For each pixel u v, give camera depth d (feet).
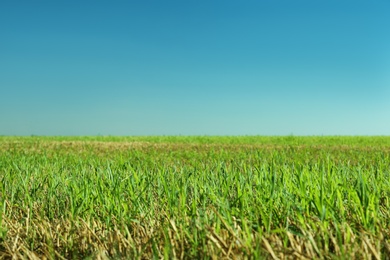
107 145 68.95
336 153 50.49
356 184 13.93
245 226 10.44
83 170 20.02
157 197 16.16
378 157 37.22
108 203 14.19
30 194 16.65
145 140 91.25
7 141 81.56
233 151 53.26
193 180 17.22
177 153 49.21
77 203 14.89
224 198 13.67
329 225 11.78
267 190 13.76
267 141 84.48
